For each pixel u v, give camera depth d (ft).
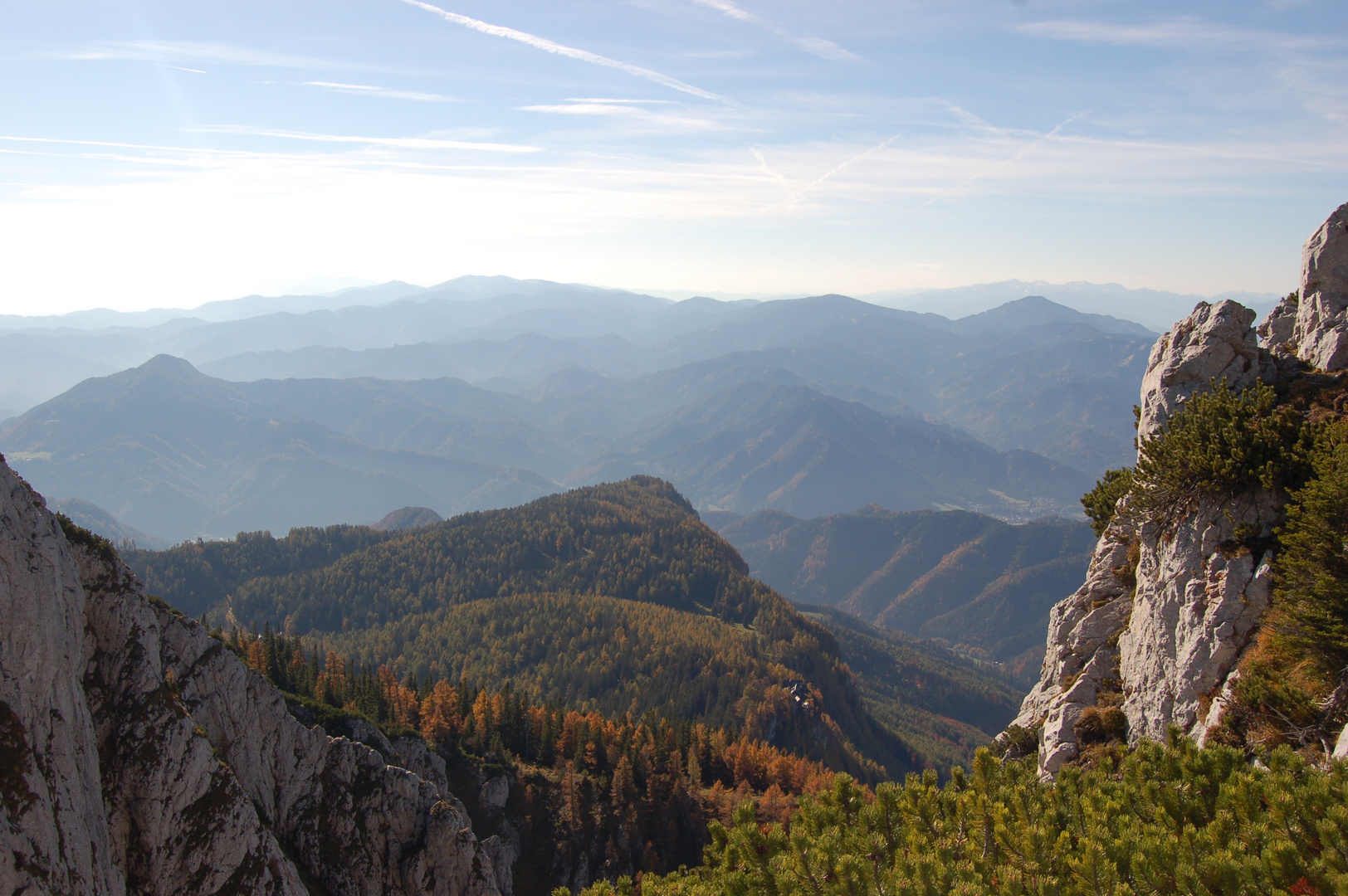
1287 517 123.75
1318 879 67.92
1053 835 86.33
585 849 412.98
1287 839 75.05
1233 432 134.41
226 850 166.50
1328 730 98.89
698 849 445.37
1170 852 76.84
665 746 510.99
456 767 410.31
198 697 204.03
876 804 105.29
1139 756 100.53
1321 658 108.17
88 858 127.34
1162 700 135.64
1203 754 92.84
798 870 91.56
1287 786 80.38
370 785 237.86
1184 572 138.41
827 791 113.50
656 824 440.04
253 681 222.48
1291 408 135.95
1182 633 134.00
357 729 314.76
